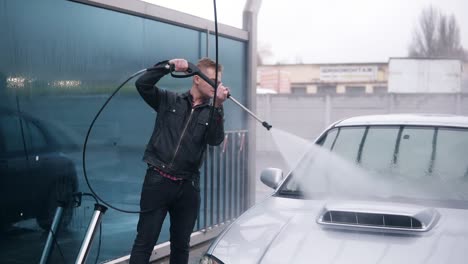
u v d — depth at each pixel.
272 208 3.79
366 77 43.50
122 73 5.11
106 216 4.97
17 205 4.18
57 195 4.48
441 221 3.35
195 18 6.05
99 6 4.80
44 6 4.34
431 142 4.14
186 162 3.99
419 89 35.09
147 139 5.42
